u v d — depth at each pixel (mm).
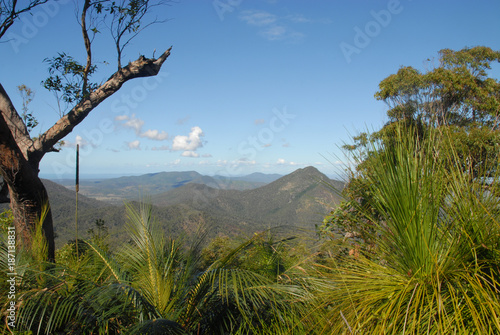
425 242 1641
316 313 2098
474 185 1737
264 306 2865
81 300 2990
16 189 4984
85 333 2900
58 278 3180
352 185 2270
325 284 2203
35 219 5109
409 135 1937
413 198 1741
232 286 2814
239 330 2658
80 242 4805
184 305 3051
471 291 1529
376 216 2193
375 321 1641
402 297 1577
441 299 1498
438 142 1883
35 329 2971
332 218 2742
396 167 1866
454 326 1439
